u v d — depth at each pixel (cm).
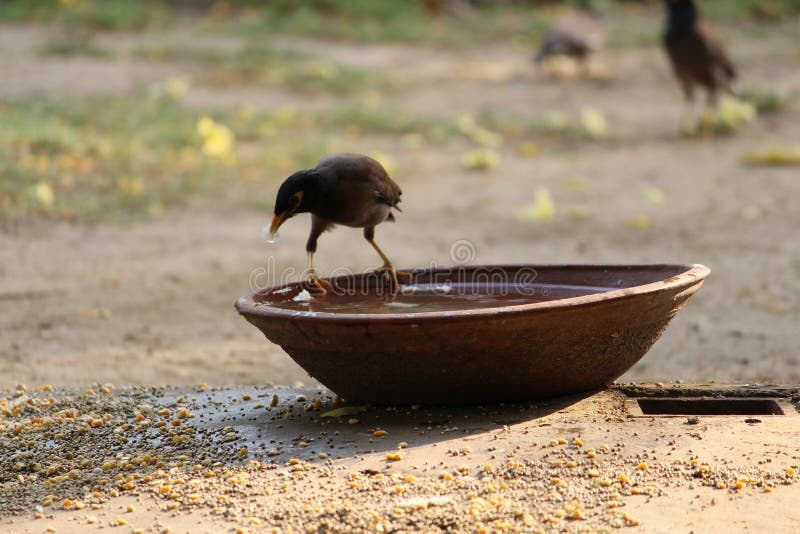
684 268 937
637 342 898
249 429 900
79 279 1658
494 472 750
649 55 4084
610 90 3591
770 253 1780
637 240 1911
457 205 2252
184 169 2428
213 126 2673
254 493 736
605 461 762
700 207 2175
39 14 4347
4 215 1988
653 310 873
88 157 2422
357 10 4731
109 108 3000
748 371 1156
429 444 819
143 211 2106
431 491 719
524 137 3002
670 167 2609
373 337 831
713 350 1259
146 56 3825
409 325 816
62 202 2086
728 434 812
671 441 800
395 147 2825
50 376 1185
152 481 775
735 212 2116
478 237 1964
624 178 2500
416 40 4400
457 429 852
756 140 2888
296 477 764
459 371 855
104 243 1884
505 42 4438
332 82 3559
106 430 914
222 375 1198
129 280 1659
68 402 1009
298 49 4122
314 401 984
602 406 899
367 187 1028
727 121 2955
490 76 3825
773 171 2516
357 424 886
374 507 693
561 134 3014
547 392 905
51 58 3706
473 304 962
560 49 3691
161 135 2672
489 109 3312
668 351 1262
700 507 677
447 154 2777
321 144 2722
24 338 1352
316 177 997
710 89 2945
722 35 4278
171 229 2000
